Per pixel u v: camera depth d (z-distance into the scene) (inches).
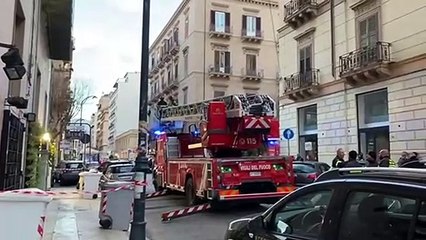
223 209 568.1
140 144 352.8
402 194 124.3
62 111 1389.0
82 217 509.4
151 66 2324.1
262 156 541.6
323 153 891.4
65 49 970.1
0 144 385.4
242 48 1675.7
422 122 655.8
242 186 516.4
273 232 172.6
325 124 890.7
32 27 559.8
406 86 688.4
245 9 1692.9
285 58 1074.1
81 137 2223.2
